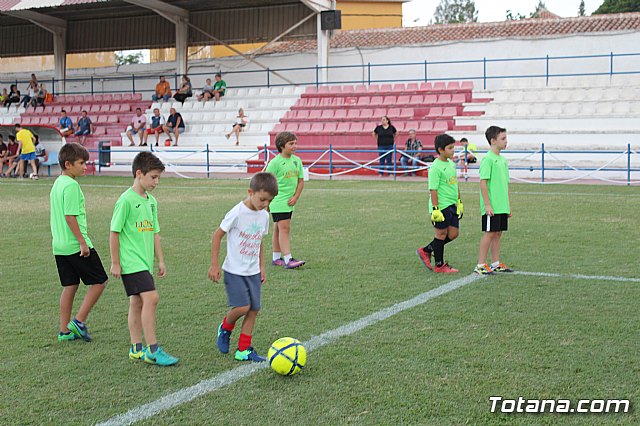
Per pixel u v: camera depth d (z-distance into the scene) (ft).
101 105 107.24
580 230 36.70
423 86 93.35
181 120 94.58
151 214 17.43
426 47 98.99
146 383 15.62
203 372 16.34
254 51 107.86
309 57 104.78
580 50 92.22
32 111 111.24
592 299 22.56
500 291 23.89
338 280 26.00
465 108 87.51
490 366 16.34
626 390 14.84
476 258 30.04
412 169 75.46
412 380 15.53
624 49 90.48
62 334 18.90
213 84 110.83
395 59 100.73
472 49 96.94
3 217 44.78
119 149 93.25
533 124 81.92
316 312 21.44
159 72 115.44
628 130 76.69
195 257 30.91
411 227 38.83
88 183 71.41
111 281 26.12
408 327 19.66
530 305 21.93
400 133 83.20
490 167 26.05
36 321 20.86
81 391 15.17
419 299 22.89
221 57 110.52
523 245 32.65
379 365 16.53
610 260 28.91
